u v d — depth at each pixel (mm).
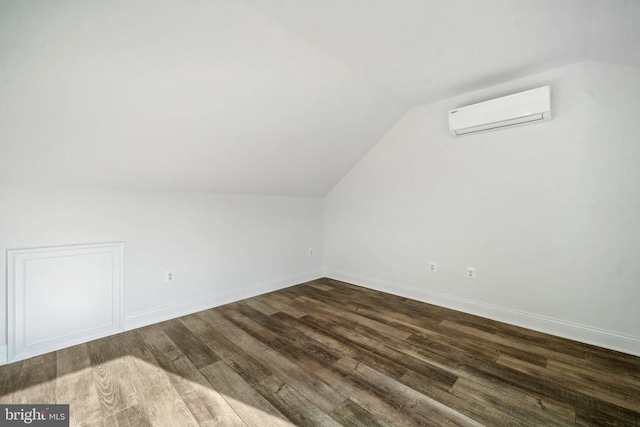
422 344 2199
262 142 2652
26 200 1981
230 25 1606
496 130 2605
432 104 3020
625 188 2045
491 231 2670
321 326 2535
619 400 1556
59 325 2123
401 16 1638
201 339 2283
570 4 1469
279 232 3717
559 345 2168
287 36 1790
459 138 2848
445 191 2973
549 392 1626
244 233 3326
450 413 1470
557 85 2281
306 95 2357
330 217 4234
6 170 1831
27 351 1989
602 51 1934
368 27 1738
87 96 1660
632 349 2027
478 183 2738
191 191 2852
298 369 1865
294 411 1486
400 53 2039
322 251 4320
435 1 1515
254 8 1544
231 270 3211
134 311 2496
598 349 2102
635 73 1987
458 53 2047
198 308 2922
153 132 2055
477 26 1723
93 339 2268
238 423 1403
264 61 1919
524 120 2367
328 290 3646
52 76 1505
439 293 3062
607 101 2090
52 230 2092
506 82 2521
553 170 2322
